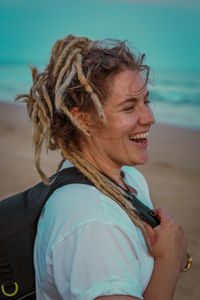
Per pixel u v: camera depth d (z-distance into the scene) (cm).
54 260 102
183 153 938
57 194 113
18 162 720
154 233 122
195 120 1667
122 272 97
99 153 128
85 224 101
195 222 508
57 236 103
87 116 122
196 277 377
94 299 92
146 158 130
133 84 119
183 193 625
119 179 144
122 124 120
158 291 115
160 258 119
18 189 577
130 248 106
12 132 1055
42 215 117
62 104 117
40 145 123
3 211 119
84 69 118
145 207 132
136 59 122
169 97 2577
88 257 97
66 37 129
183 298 341
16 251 115
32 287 117
